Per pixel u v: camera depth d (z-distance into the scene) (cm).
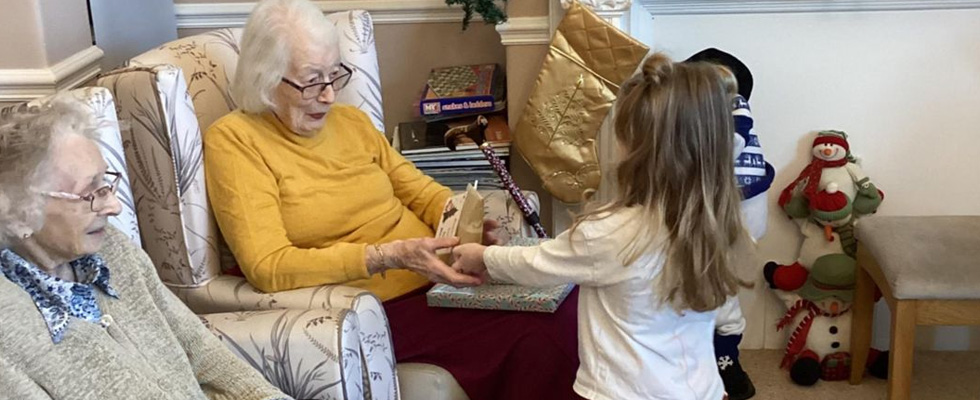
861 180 264
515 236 228
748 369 277
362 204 217
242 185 196
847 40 260
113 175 157
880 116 266
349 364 172
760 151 249
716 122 162
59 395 137
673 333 173
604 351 173
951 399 262
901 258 235
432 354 200
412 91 285
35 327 136
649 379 171
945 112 264
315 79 200
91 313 145
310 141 211
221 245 207
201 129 211
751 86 255
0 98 214
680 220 163
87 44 231
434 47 280
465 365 199
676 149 161
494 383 198
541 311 200
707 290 165
